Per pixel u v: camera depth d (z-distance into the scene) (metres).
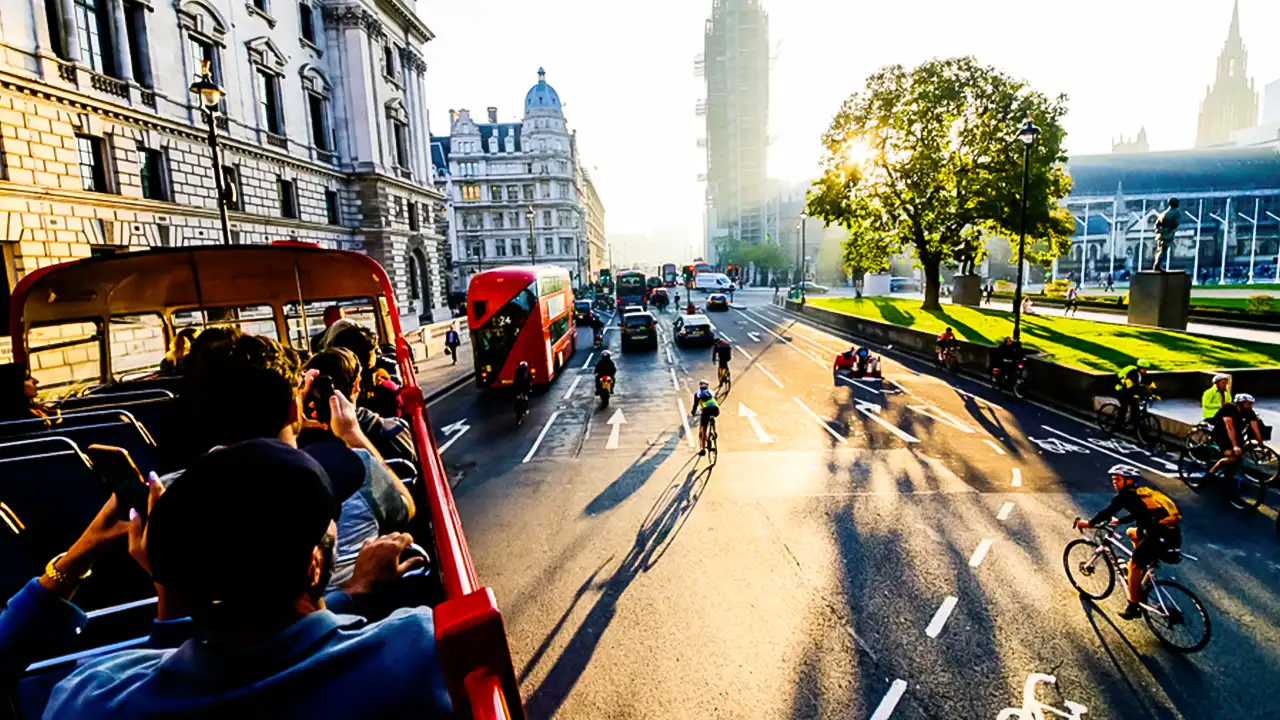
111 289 5.61
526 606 8.35
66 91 20.66
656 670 6.96
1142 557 7.20
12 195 19.06
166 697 1.20
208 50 28.42
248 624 1.25
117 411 3.32
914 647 7.18
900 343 30.59
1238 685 6.38
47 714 1.32
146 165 24.97
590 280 135.75
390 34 43.97
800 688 6.58
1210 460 11.60
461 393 23.55
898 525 10.42
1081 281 101.69
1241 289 63.00
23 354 4.91
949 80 34.78
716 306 58.00
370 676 1.25
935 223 38.00
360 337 5.38
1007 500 11.38
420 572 2.29
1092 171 106.50
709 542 10.02
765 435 16.28
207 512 1.18
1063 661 6.85
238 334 2.62
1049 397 18.91
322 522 1.32
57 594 1.74
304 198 35.50
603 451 15.40
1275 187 102.75
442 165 101.00
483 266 100.19
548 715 6.34
